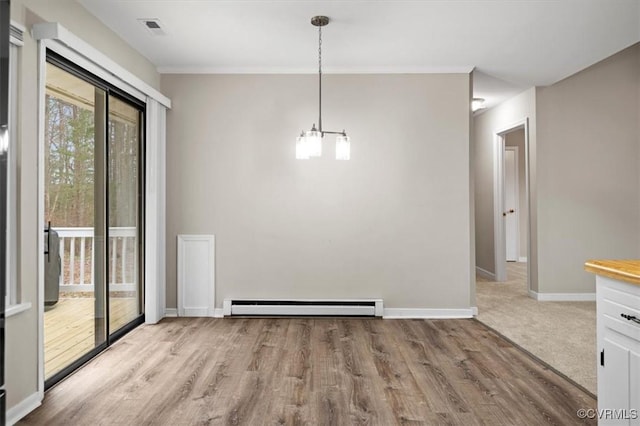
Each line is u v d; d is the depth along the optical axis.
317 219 4.90
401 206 4.89
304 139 4.04
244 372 3.25
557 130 5.62
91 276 3.55
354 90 4.89
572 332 4.26
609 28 3.78
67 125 3.21
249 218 4.90
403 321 4.71
